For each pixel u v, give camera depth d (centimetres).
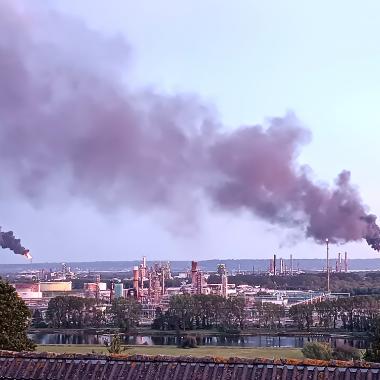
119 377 3259
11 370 3400
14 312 7550
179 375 3212
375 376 3025
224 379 3142
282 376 3114
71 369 3359
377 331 11162
